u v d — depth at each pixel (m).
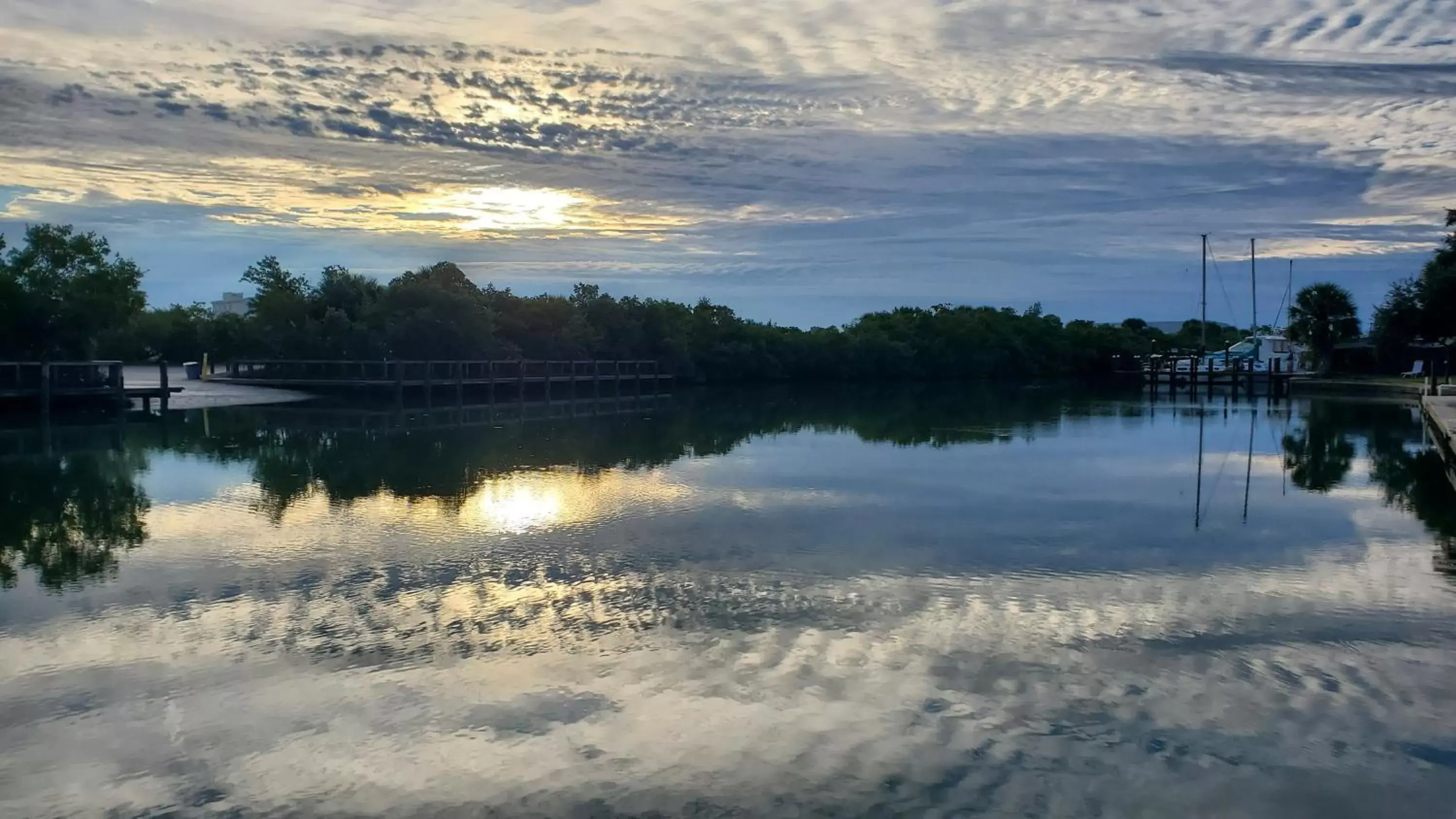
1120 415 31.47
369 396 36.31
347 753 5.69
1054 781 5.32
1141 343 72.81
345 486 15.23
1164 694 6.52
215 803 5.15
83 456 19.00
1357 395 43.34
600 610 8.41
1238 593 9.02
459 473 16.72
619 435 24.06
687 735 5.88
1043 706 6.30
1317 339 53.16
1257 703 6.37
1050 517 12.77
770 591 9.02
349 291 40.50
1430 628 7.94
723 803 5.09
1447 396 30.08
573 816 4.98
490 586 9.22
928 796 5.15
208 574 9.63
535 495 14.38
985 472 17.22
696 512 13.05
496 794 5.21
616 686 6.65
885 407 36.34
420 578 9.49
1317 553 10.73
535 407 35.16
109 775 5.45
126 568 9.89
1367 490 15.18
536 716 6.17
